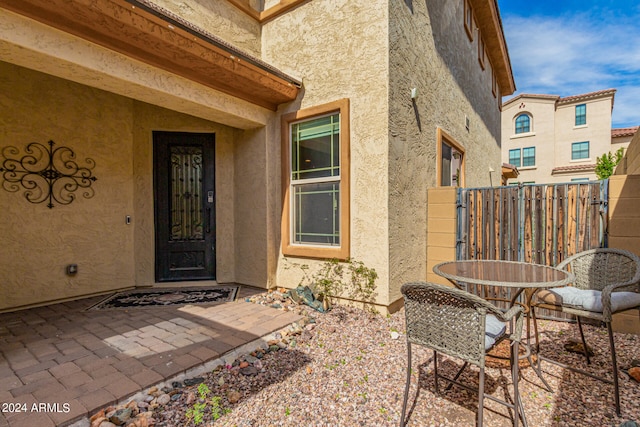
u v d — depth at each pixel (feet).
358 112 14.11
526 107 86.84
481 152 31.12
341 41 14.62
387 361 9.83
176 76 12.67
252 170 17.46
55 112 15.39
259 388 8.34
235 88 14.75
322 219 15.69
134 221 18.07
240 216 18.16
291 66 16.51
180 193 18.81
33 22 9.04
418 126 16.34
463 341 6.25
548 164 83.66
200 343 10.46
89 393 7.57
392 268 13.70
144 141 18.17
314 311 13.94
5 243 13.96
